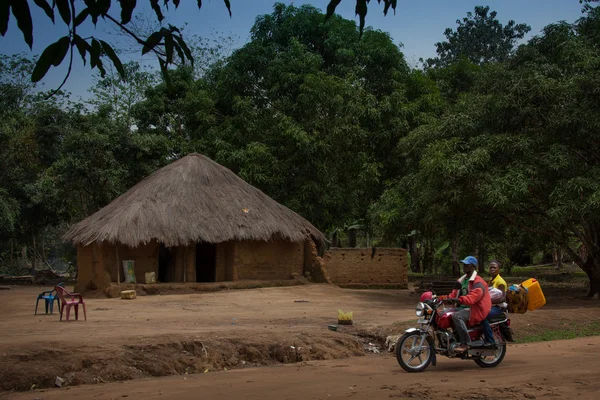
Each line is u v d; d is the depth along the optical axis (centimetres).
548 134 1806
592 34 2064
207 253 2748
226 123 3159
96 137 2814
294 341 1070
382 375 835
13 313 1579
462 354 876
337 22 3391
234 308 1747
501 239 2700
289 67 3122
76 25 341
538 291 985
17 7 309
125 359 929
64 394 771
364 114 3088
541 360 940
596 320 1387
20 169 3098
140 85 3419
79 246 2330
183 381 841
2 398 757
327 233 3494
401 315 1535
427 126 2120
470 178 1808
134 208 2236
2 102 3216
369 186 3161
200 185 2444
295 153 3002
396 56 3306
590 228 2017
